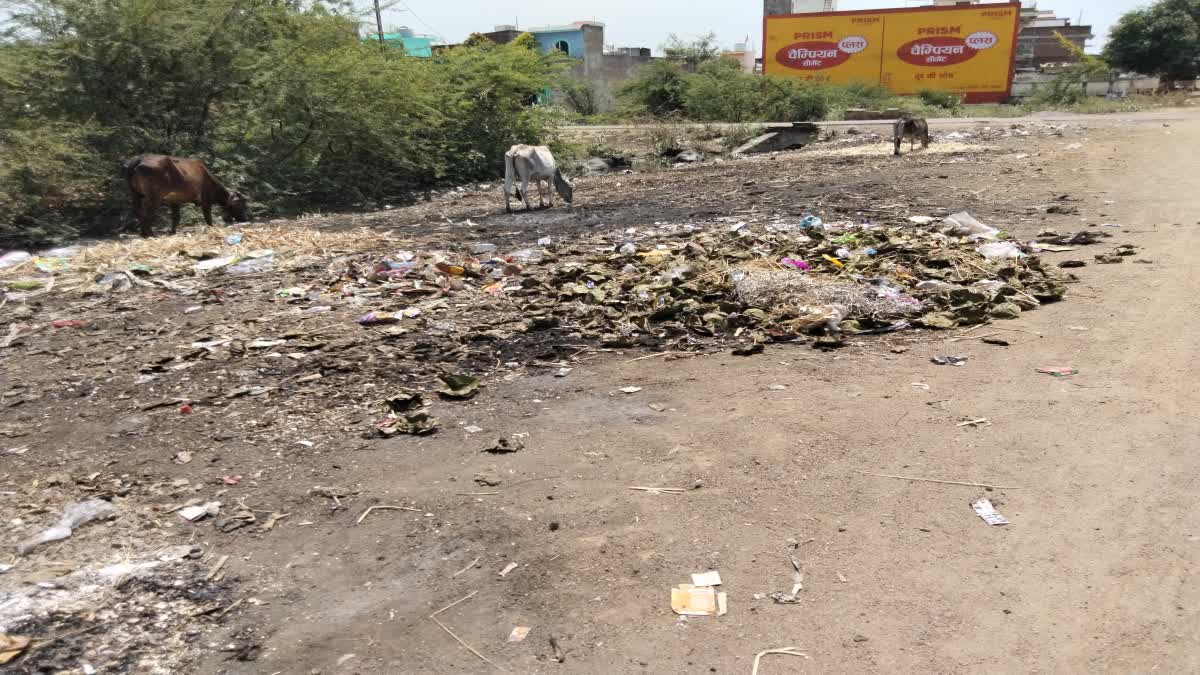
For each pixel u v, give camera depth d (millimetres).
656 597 2979
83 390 5441
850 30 39219
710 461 3969
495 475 3963
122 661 2758
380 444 4391
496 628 2869
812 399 4641
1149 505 3350
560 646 2758
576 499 3693
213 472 4141
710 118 31547
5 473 4215
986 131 21875
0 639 2820
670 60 40812
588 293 6914
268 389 5254
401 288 7543
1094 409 4266
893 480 3684
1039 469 3695
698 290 6715
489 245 9523
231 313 7137
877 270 7012
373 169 18594
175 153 14898
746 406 4605
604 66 47062
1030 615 2764
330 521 3623
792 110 31688
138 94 14852
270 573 3252
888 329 5773
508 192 12922
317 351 5977
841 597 2912
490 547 3359
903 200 11172
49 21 14172
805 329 5789
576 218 11688
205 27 15148
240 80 15781
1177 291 6195
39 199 12945
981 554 3109
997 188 11789
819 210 10719
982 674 2512
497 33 46094
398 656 2752
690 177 16781
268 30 17406
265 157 16547
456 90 21047
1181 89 43469
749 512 3496
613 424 4488
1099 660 2539
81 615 2994
